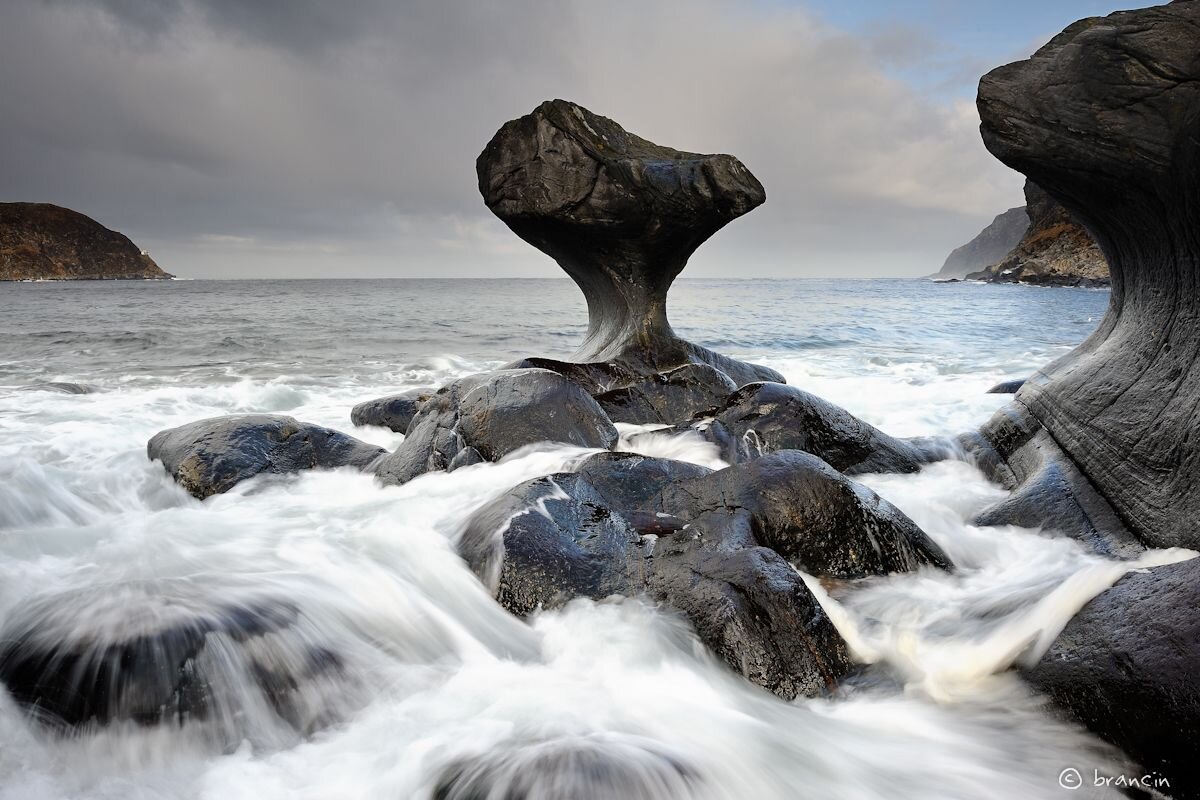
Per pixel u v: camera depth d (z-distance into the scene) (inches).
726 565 165.3
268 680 144.8
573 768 118.3
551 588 171.8
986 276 4549.7
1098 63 211.8
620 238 429.4
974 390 509.7
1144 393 216.2
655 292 446.6
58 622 150.8
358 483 272.8
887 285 4881.9
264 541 211.8
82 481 267.0
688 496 204.4
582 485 204.5
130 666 137.5
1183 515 186.4
